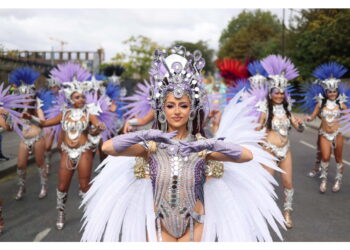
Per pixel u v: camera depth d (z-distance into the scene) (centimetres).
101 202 245
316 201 519
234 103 285
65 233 407
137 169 238
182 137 242
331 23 2148
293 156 838
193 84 234
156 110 241
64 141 430
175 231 224
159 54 237
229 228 239
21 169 524
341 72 566
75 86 435
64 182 421
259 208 250
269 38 4069
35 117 516
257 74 580
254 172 262
